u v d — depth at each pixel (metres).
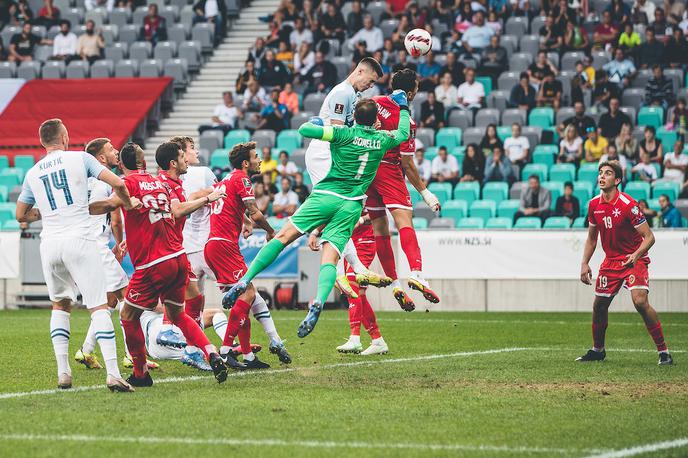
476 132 53.44
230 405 19.64
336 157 23.47
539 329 35.84
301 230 23.33
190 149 27.16
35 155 57.34
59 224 21.31
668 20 58.72
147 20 64.75
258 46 62.00
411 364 25.94
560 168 50.16
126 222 21.81
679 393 21.19
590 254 26.83
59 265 21.42
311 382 22.72
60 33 65.44
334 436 16.89
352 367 25.39
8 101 61.03
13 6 68.88
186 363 24.69
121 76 63.00
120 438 16.72
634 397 20.67
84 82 61.41
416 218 48.69
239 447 16.08
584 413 18.92
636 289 25.86
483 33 59.38
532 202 47.44
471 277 44.41
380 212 26.36
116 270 26.56
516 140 51.44
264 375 23.92
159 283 21.81
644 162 49.25
